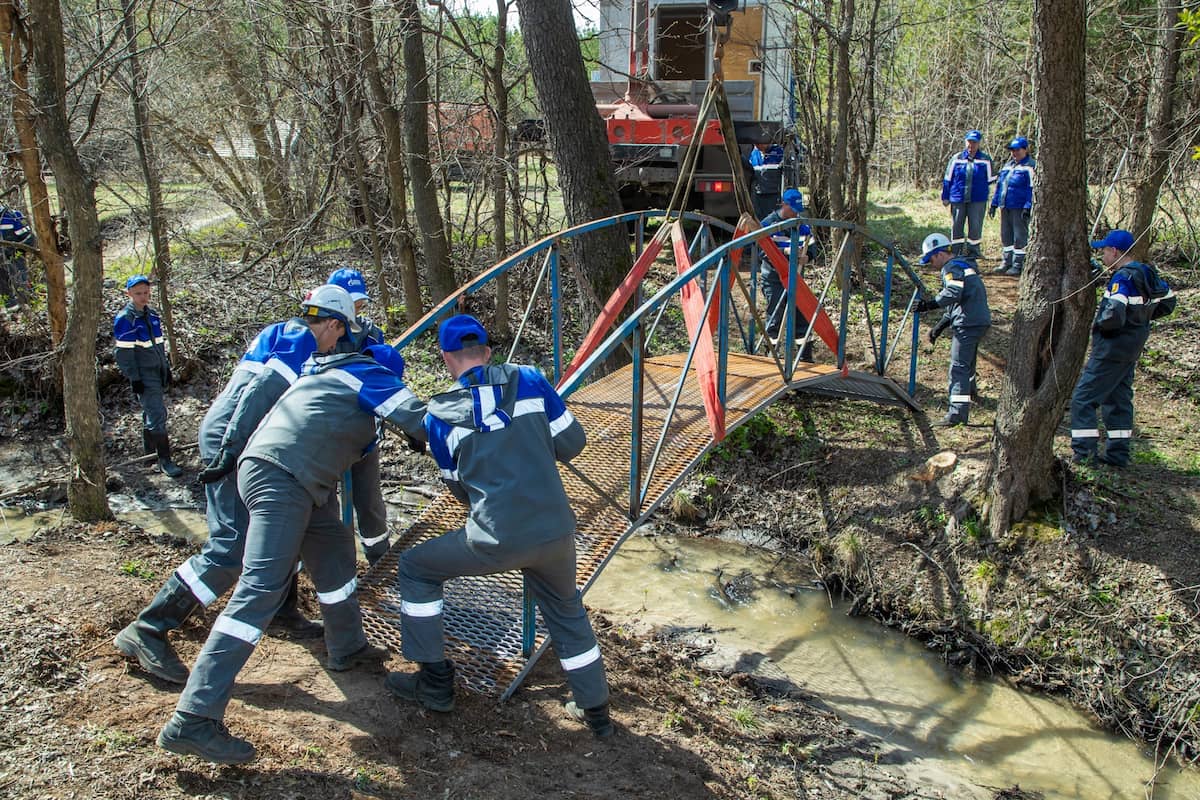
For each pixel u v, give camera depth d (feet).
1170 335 29.68
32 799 10.00
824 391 27.32
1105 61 37.19
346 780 11.12
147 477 26.81
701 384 18.65
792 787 13.98
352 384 12.00
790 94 40.27
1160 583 18.44
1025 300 19.66
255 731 11.66
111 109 31.35
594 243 27.35
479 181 33.60
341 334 12.83
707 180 39.01
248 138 43.52
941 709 17.80
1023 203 36.11
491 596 15.47
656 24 38.70
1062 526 20.04
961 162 37.63
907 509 22.47
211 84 38.55
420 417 11.96
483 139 32.73
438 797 11.17
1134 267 20.85
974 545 20.90
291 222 37.96
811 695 17.89
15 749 10.77
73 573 15.79
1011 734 17.07
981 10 47.98
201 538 23.22
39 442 28.99
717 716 15.83
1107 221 34.65
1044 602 19.25
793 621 20.68
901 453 24.35
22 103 24.44
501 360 31.76
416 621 12.21
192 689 10.50
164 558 17.33
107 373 30.73
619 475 17.76
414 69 30.07
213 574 12.53
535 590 12.64
